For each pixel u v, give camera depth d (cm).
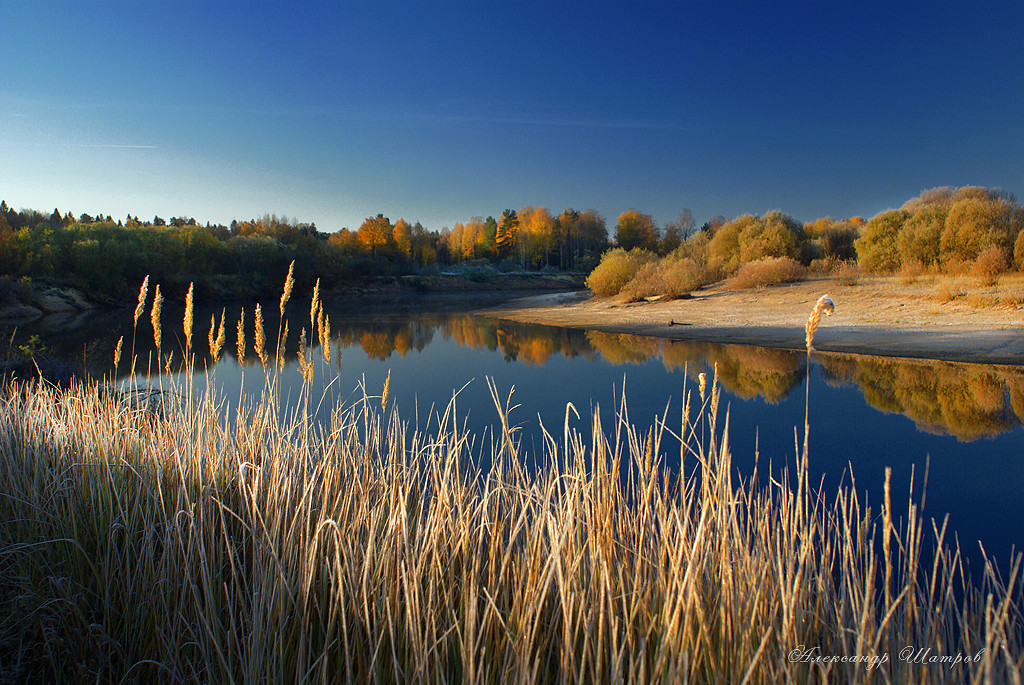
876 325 1614
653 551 256
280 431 355
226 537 251
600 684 197
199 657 237
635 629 222
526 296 5291
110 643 232
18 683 241
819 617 229
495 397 319
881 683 199
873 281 2248
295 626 228
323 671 199
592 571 237
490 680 220
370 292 6266
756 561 226
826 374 1145
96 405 447
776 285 2612
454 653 225
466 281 7150
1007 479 595
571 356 1570
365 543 275
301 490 321
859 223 5181
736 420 848
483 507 298
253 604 207
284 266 5419
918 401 912
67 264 3669
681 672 183
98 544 281
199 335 2261
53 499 313
